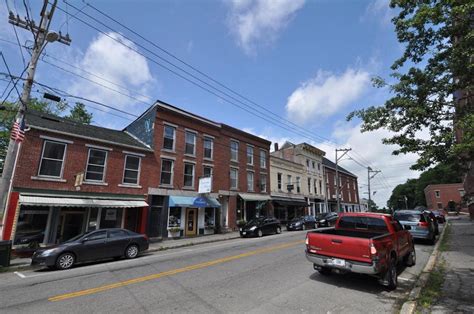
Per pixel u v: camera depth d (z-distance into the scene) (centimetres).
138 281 725
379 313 486
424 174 8231
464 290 565
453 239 1351
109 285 694
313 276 734
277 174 3055
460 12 429
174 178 2012
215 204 2152
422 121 536
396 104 555
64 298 597
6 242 1003
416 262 920
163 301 561
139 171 1830
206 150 2316
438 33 502
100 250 1059
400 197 10262
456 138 478
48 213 1426
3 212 1054
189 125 2198
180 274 792
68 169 1518
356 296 575
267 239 1691
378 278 656
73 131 1595
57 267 952
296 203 3075
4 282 781
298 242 1455
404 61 562
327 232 779
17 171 1341
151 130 1984
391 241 685
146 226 1773
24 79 1126
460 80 502
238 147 2625
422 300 515
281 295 582
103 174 1664
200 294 600
